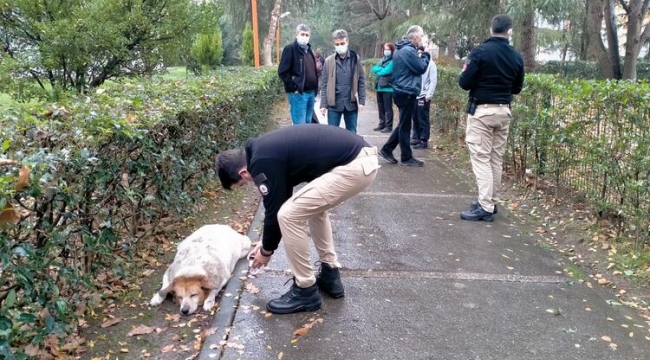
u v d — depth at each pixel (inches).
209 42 853.8
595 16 660.7
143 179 169.5
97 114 138.4
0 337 96.2
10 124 114.1
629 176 187.3
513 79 209.0
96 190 137.6
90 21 335.3
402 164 315.9
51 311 113.0
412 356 122.7
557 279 165.2
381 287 156.3
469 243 193.3
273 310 139.5
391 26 1072.8
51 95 329.4
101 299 142.7
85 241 124.8
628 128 188.4
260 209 228.8
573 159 223.3
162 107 175.9
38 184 98.3
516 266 173.9
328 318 138.2
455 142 374.6
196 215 215.2
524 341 130.0
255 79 403.5
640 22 700.7
